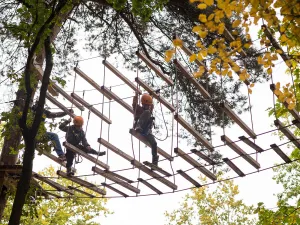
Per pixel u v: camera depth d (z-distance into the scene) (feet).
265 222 37.58
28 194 36.17
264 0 18.13
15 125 38.58
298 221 36.88
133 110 36.65
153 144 34.96
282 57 23.27
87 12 47.55
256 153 29.91
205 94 31.48
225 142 30.19
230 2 18.86
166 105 34.58
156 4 32.73
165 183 34.01
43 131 34.19
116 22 47.62
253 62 43.11
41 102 29.14
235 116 29.19
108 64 35.04
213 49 20.49
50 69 30.37
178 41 20.30
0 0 37.52
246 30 19.43
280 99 22.27
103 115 36.86
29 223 70.23
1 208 38.22
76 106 39.34
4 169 36.73
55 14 31.22
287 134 28.45
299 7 17.66
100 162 35.70
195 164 32.78
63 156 36.52
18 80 34.86
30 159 27.86
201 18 19.42
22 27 31.76
